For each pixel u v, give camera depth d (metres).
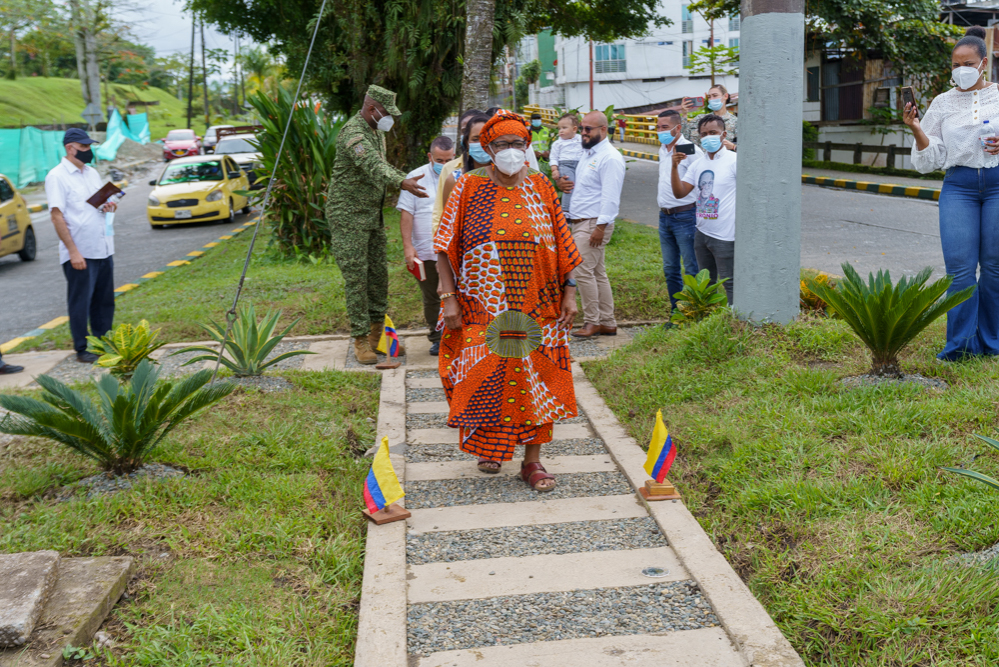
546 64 59.81
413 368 6.39
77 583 3.17
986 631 2.74
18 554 3.22
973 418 4.12
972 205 5.07
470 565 3.53
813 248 11.56
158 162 41.25
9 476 4.20
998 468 3.64
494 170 4.10
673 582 3.36
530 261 4.05
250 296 9.02
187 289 9.84
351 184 6.22
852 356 5.38
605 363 6.11
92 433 3.96
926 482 3.60
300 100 11.51
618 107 52.50
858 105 22.88
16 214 14.12
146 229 17.69
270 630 3.04
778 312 5.83
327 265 11.18
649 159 29.81
